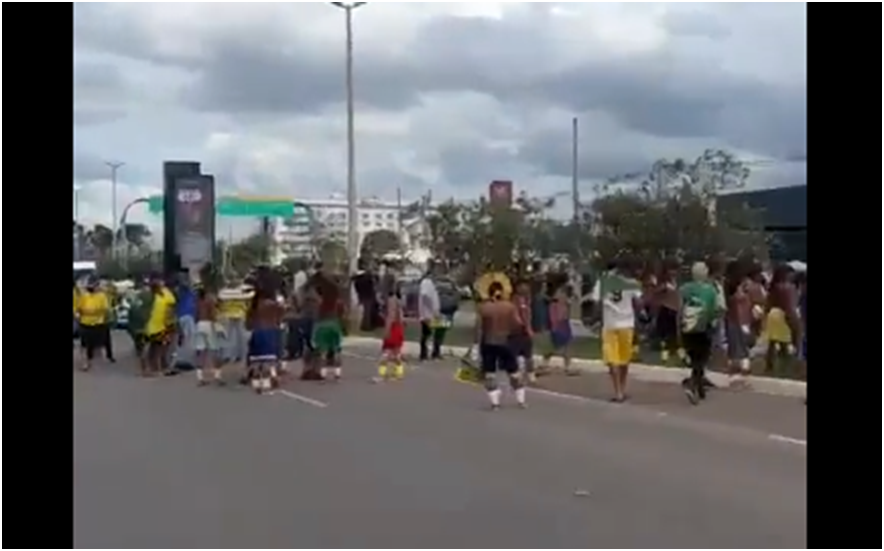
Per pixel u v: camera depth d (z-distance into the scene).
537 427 14.73
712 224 29.86
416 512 9.52
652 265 24.47
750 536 8.68
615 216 30.80
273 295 20.02
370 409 16.81
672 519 9.27
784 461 11.96
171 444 13.37
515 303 19.25
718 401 17.19
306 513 9.49
